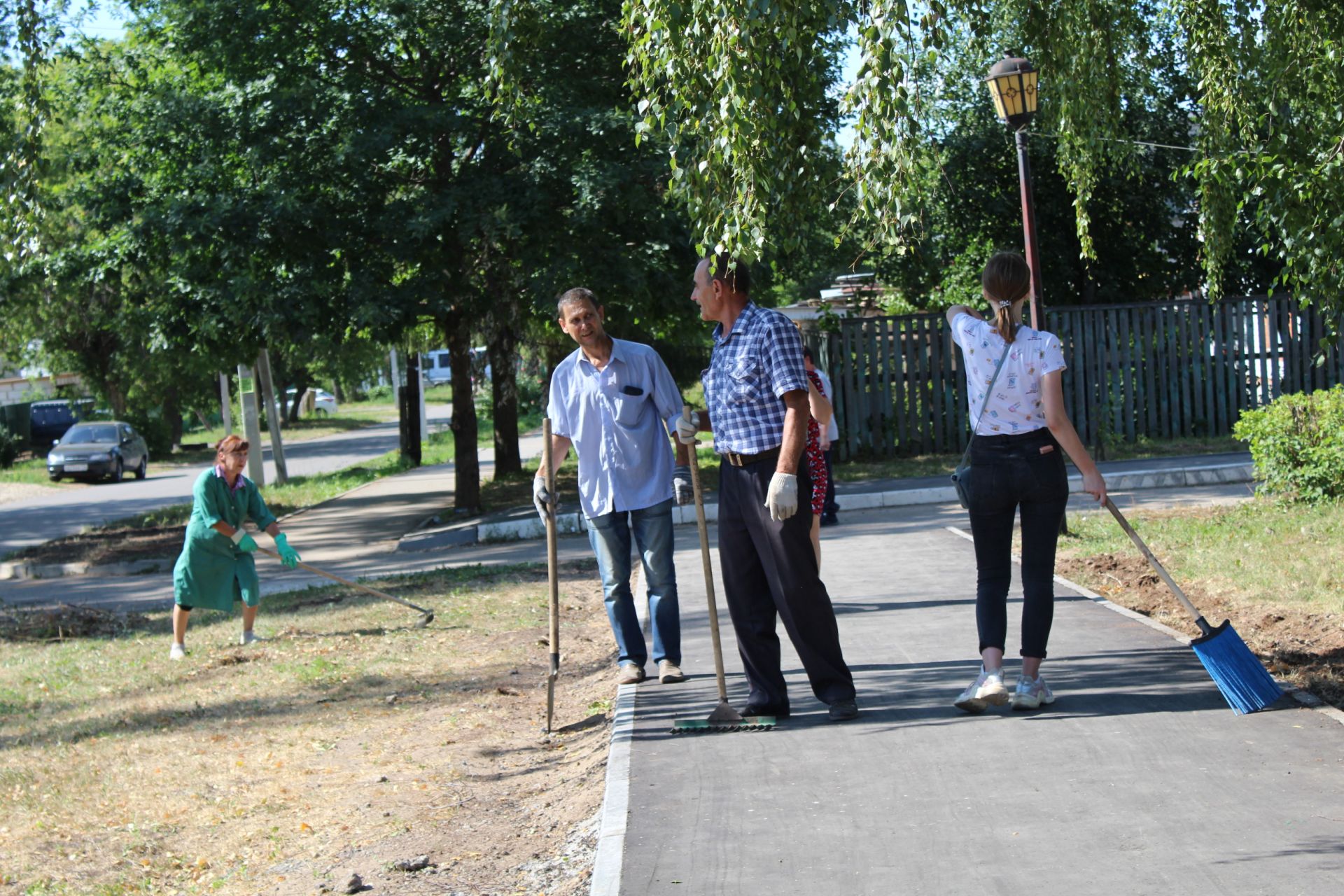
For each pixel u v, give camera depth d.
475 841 4.79
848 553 10.59
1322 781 4.14
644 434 6.29
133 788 6.06
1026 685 5.14
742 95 5.28
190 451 48.59
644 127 5.77
